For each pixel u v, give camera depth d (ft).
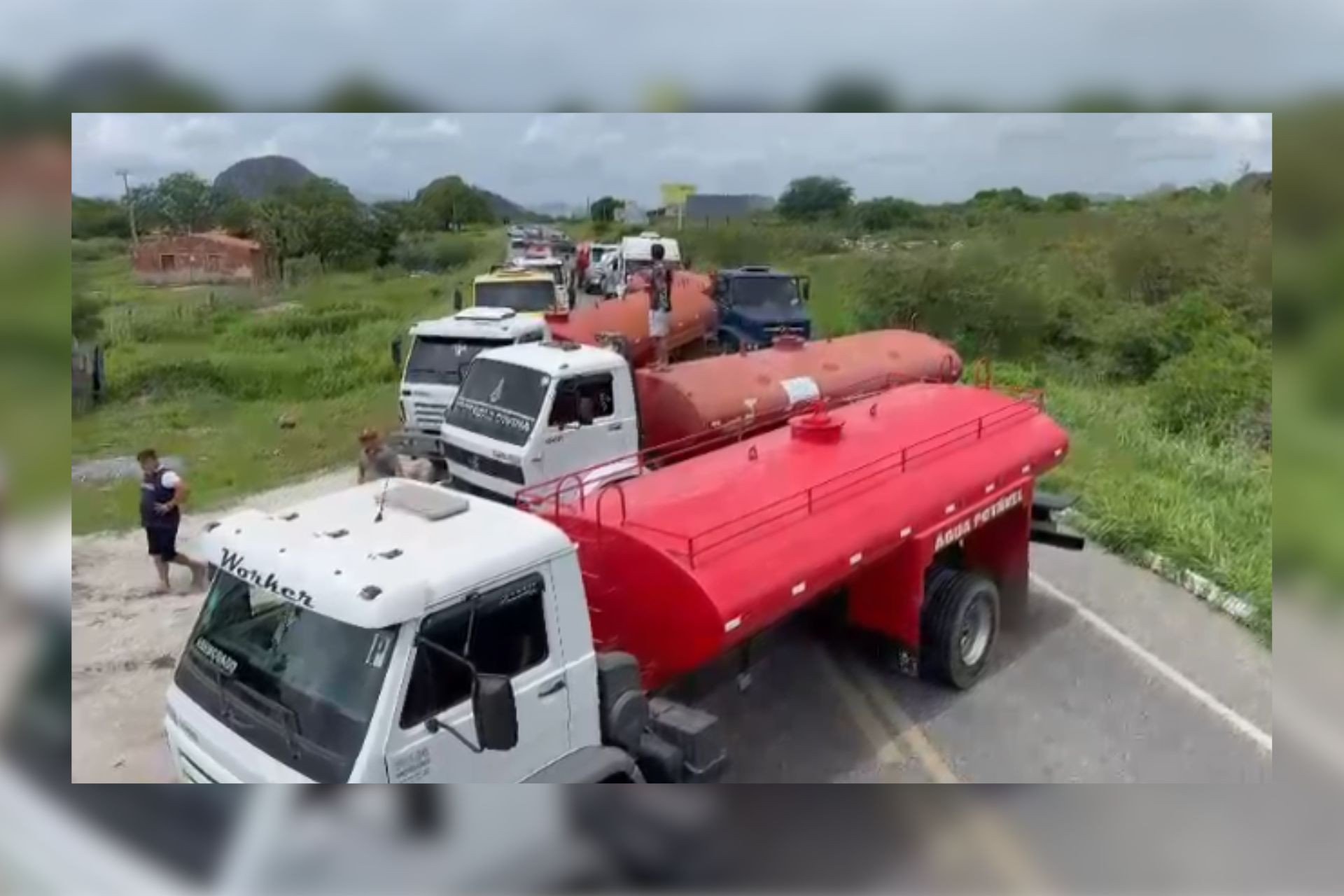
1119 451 47.01
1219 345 55.93
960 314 69.31
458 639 14.99
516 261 92.38
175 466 45.52
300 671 14.67
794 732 24.40
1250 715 25.46
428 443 41.52
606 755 16.84
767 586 20.51
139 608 31.76
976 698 26.43
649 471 27.86
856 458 26.21
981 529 30.07
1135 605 32.76
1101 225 70.18
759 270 66.74
